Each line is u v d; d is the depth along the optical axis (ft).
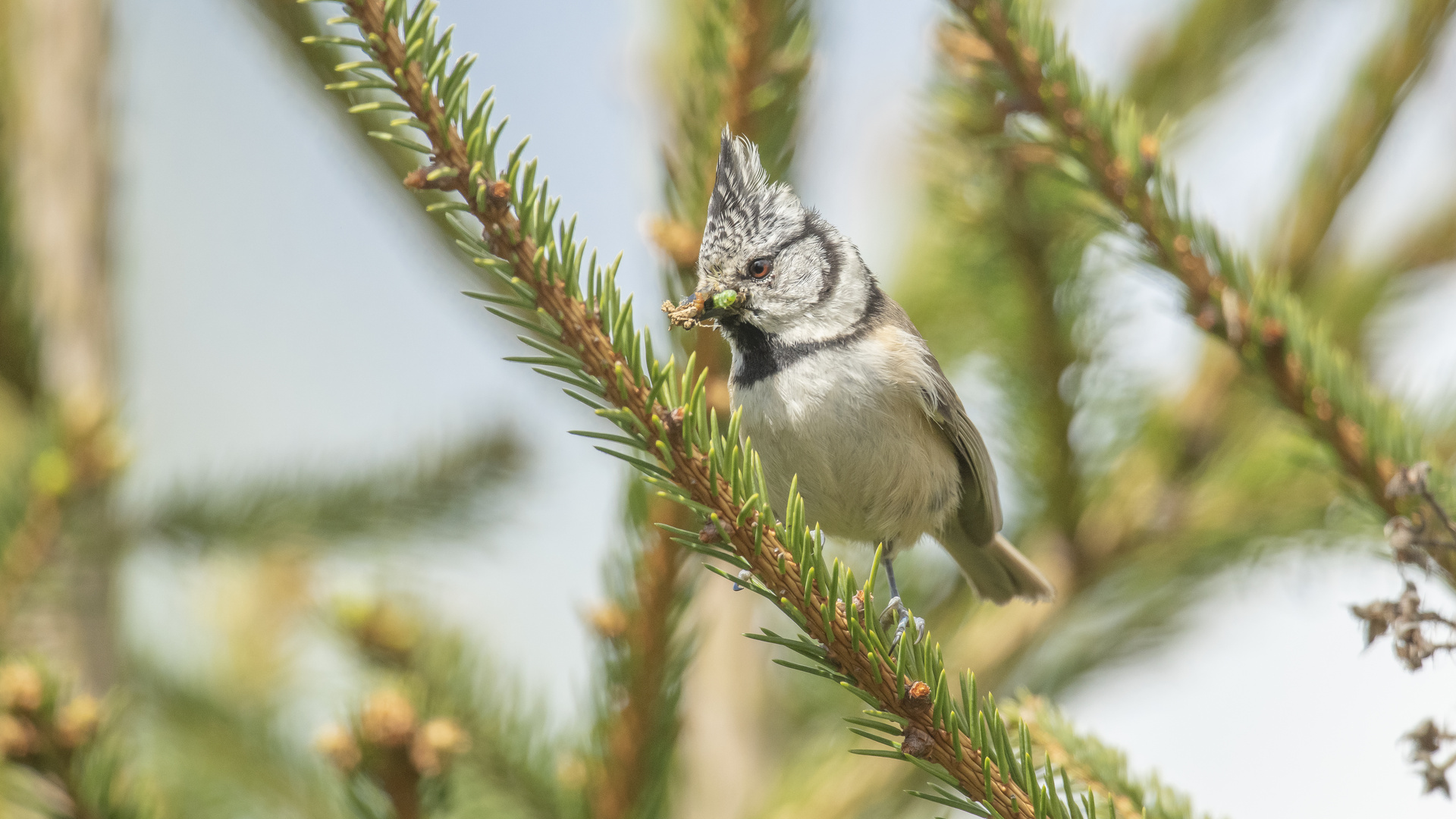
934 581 13.10
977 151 12.92
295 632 13.09
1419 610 12.58
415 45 12.60
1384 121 12.91
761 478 12.64
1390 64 12.90
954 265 13.01
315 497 13.01
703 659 13.19
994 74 12.82
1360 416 12.80
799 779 12.94
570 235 12.63
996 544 13.00
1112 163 12.81
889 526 12.96
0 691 12.67
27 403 12.96
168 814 12.77
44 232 13.07
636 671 12.77
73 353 13.06
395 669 12.85
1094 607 13.03
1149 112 13.00
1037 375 12.97
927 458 12.95
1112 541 12.99
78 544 12.92
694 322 12.85
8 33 13.08
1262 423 13.00
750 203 12.88
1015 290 12.96
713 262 12.88
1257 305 12.80
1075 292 12.94
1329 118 12.92
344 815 12.91
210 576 13.10
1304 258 12.96
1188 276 12.81
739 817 13.01
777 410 12.92
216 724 12.99
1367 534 12.94
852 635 12.62
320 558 13.04
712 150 12.87
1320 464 12.82
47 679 12.68
